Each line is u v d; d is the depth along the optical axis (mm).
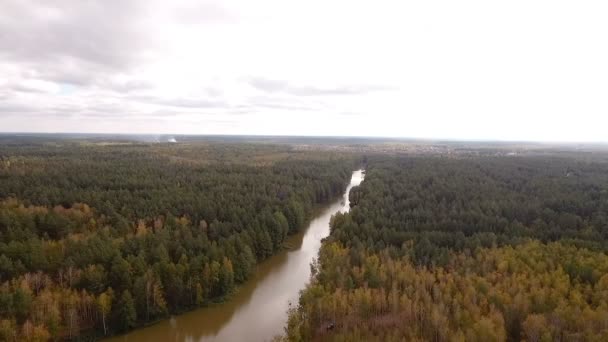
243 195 132000
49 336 61688
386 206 121312
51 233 94688
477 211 114312
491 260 79250
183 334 69750
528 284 70062
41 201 110375
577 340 55094
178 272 76188
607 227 99375
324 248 89812
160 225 99188
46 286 69938
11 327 59375
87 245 80188
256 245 97812
